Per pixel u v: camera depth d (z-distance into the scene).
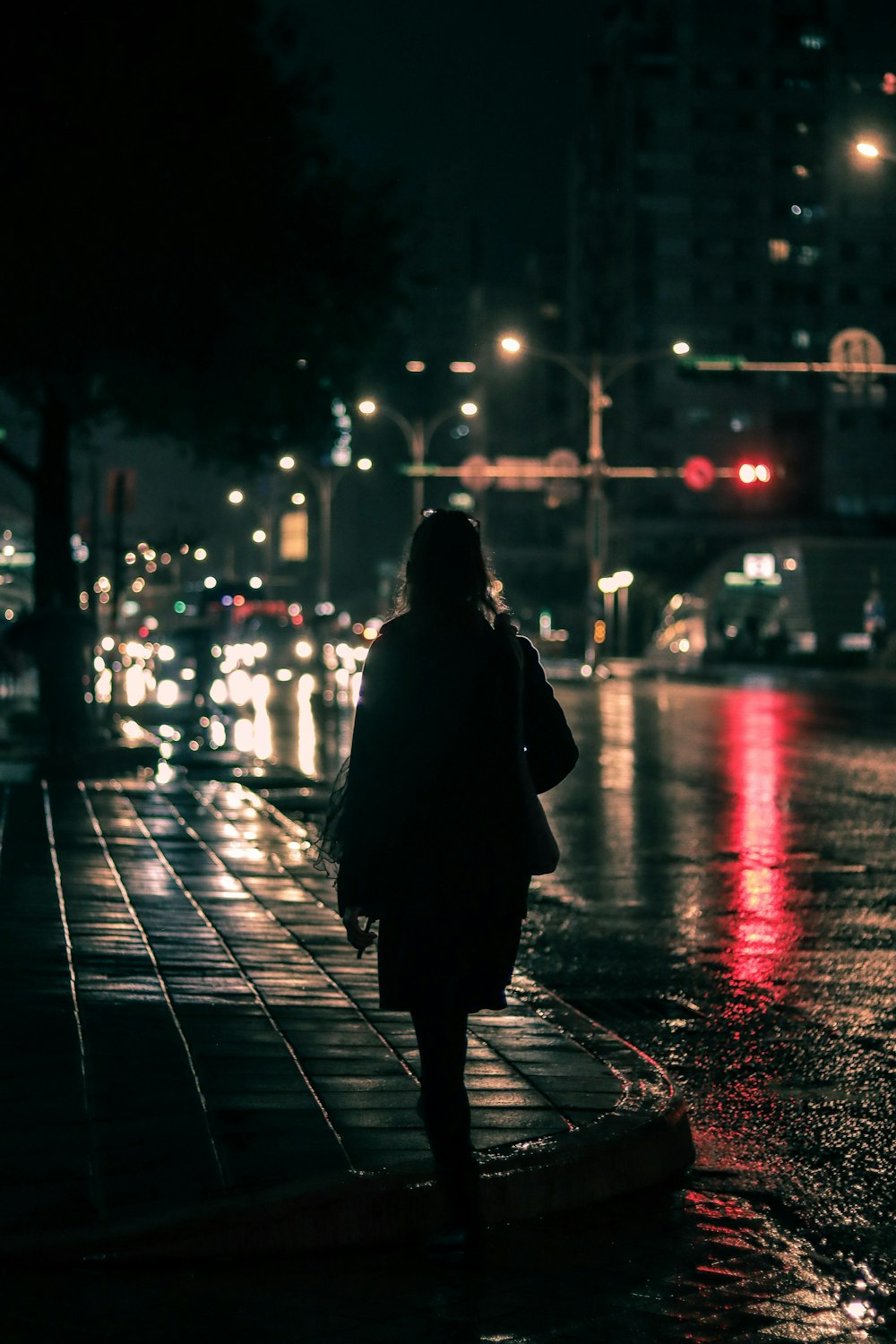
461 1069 4.80
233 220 20.53
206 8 20.39
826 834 16.44
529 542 151.50
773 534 122.88
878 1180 5.90
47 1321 4.15
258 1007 7.39
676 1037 8.19
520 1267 4.82
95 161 18.75
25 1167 5.04
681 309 125.38
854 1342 4.32
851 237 126.75
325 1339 4.15
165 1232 4.62
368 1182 4.93
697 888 13.04
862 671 72.00
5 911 9.83
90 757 21.41
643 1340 4.28
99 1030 6.83
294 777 20.28
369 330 24.12
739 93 125.62
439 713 4.72
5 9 18.92
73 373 20.78
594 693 51.50
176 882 11.39
